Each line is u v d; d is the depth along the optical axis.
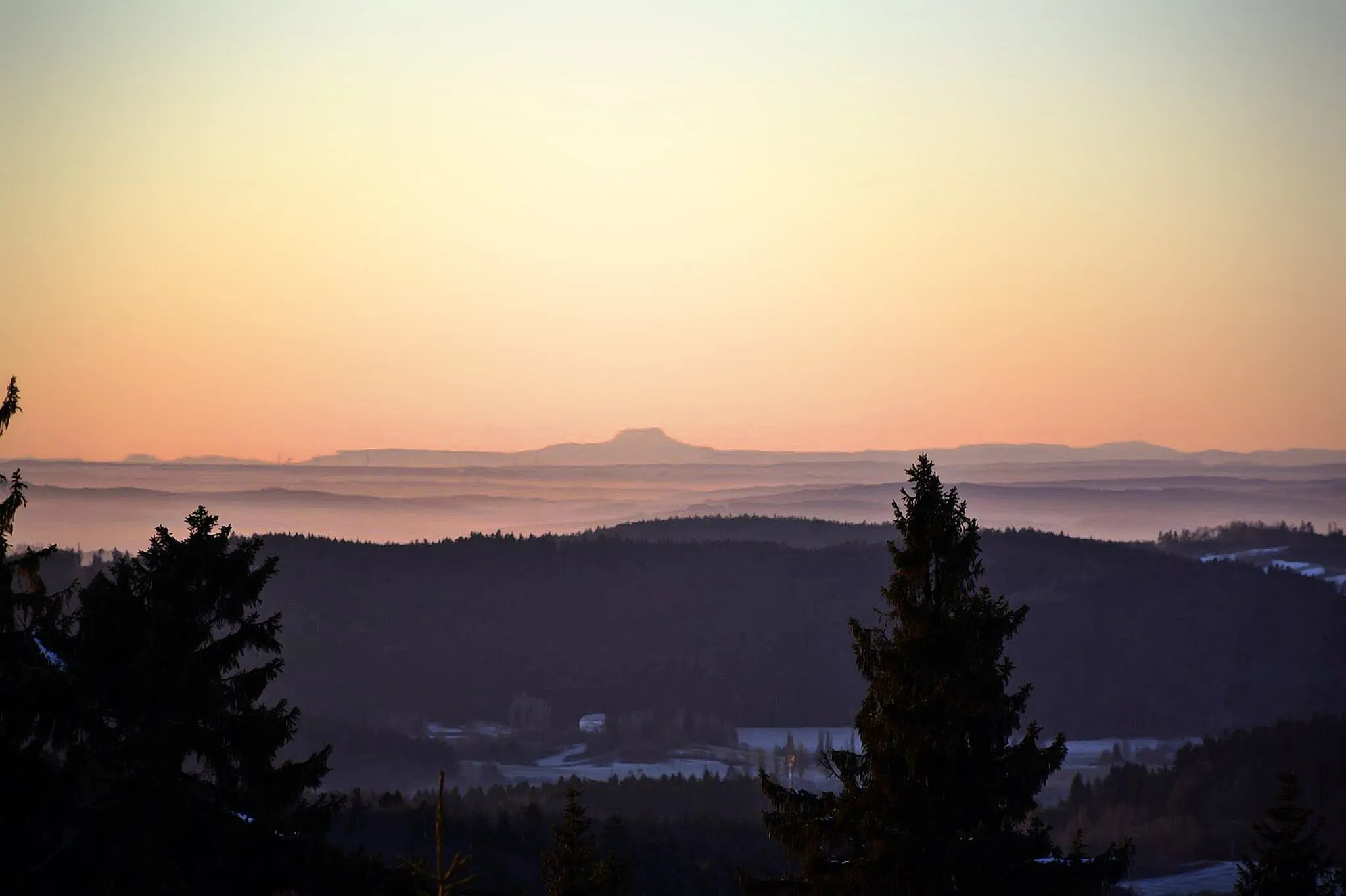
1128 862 65.25
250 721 69.00
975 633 67.19
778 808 70.06
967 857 63.84
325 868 65.69
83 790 61.59
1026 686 69.62
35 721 60.50
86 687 61.97
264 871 64.50
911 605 68.94
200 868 63.44
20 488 65.88
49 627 66.62
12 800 58.31
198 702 66.88
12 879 58.69
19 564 67.56
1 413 63.09
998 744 68.75
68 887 59.91
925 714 66.31
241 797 68.19
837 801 69.38
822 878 66.69
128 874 60.66
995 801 66.38
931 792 66.44
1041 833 68.38
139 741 63.28
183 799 63.75
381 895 65.31
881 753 67.12
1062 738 67.25
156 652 65.25
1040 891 63.62
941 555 69.94
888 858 64.06
